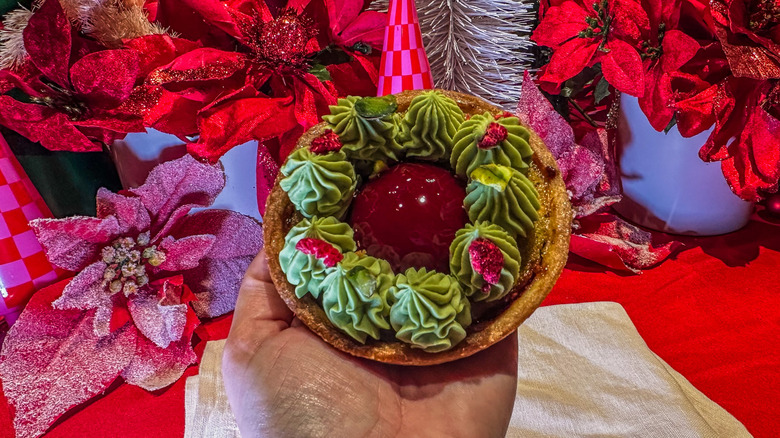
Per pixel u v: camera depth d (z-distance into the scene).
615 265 0.32
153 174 0.27
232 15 0.27
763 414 0.24
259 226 0.30
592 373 0.25
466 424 0.20
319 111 0.27
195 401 0.25
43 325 0.25
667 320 0.29
